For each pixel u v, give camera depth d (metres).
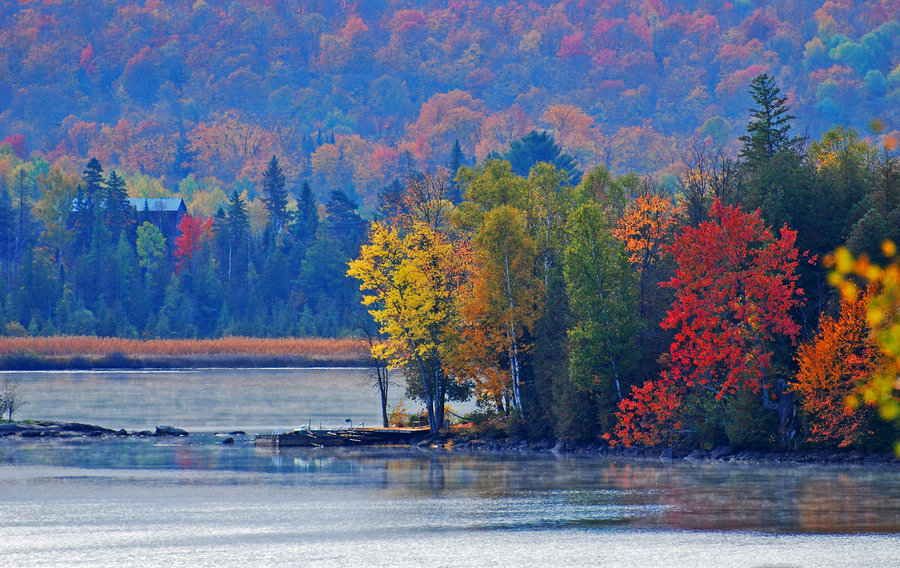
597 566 138.38
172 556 144.38
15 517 172.00
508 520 168.75
